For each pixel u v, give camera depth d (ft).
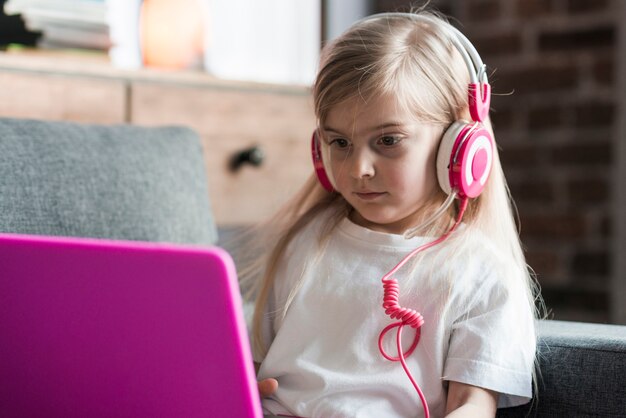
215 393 2.48
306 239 3.73
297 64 8.52
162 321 2.46
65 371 2.66
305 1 8.57
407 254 3.43
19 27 5.82
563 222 8.47
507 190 3.72
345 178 3.34
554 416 3.22
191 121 6.05
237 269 4.24
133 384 2.57
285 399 3.36
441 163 3.26
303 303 3.53
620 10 8.00
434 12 4.07
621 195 8.09
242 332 2.40
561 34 8.39
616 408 3.12
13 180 3.80
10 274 2.60
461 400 3.13
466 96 3.40
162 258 2.38
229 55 7.94
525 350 3.17
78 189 3.98
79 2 6.07
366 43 3.34
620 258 8.11
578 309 8.36
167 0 6.85
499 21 8.79
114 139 4.28
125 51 7.09
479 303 3.26
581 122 8.32
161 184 4.29
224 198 6.22
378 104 3.22
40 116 5.33
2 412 2.84
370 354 3.30
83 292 2.52
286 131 6.58
